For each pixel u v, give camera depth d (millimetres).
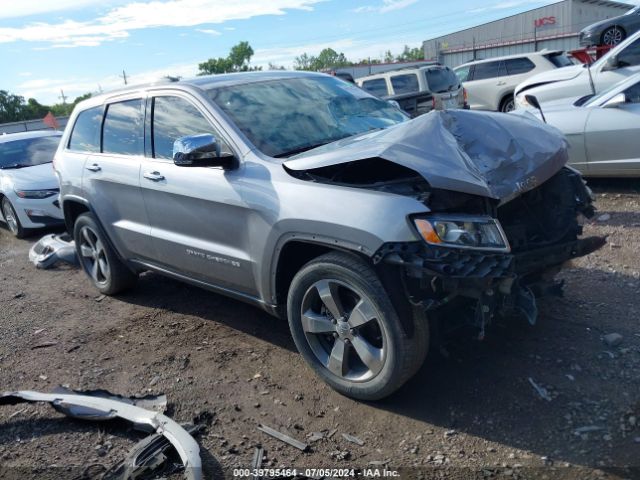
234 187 3879
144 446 3211
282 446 3244
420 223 3041
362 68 40500
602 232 6008
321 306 3654
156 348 4582
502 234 3143
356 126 4426
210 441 3334
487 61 15773
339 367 3555
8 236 9492
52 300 6000
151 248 4820
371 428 3322
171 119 4547
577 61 15602
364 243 3162
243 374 4047
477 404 3398
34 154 9984
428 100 12164
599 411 3205
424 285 3090
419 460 3021
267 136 4039
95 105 5496
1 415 3768
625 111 6801
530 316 3252
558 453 2947
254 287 3979
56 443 3443
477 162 3338
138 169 4734
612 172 7059
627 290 4602
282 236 3596
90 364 4434
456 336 3584
